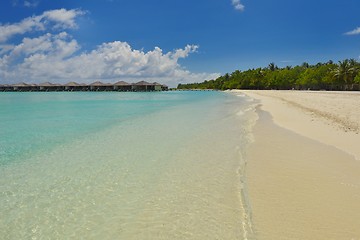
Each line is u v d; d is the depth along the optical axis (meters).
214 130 14.33
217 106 31.69
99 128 15.46
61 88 110.00
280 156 9.20
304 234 4.68
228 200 6.08
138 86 104.19
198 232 4.91
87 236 4.91
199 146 10.83
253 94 70.62
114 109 28.14
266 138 12.05
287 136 12.39
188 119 19.12
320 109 21.91
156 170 8.11
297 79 97.44
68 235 4.95
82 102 41.06
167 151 10.16
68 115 22.36
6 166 8.60
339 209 5.47
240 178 7.28
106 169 8.24
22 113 24.08
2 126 16.30
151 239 4.77
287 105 30.03
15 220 5.45
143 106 32.50
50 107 31.08
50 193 6.62
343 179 7.01
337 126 14.23
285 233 4.73
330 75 77.50
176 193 6.51
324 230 4.77
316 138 11.73
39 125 16.72
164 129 14.87
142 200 6.20
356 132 12.54
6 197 6.42
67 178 7.55
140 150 10.35
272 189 6.51
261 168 8.02
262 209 5.55
